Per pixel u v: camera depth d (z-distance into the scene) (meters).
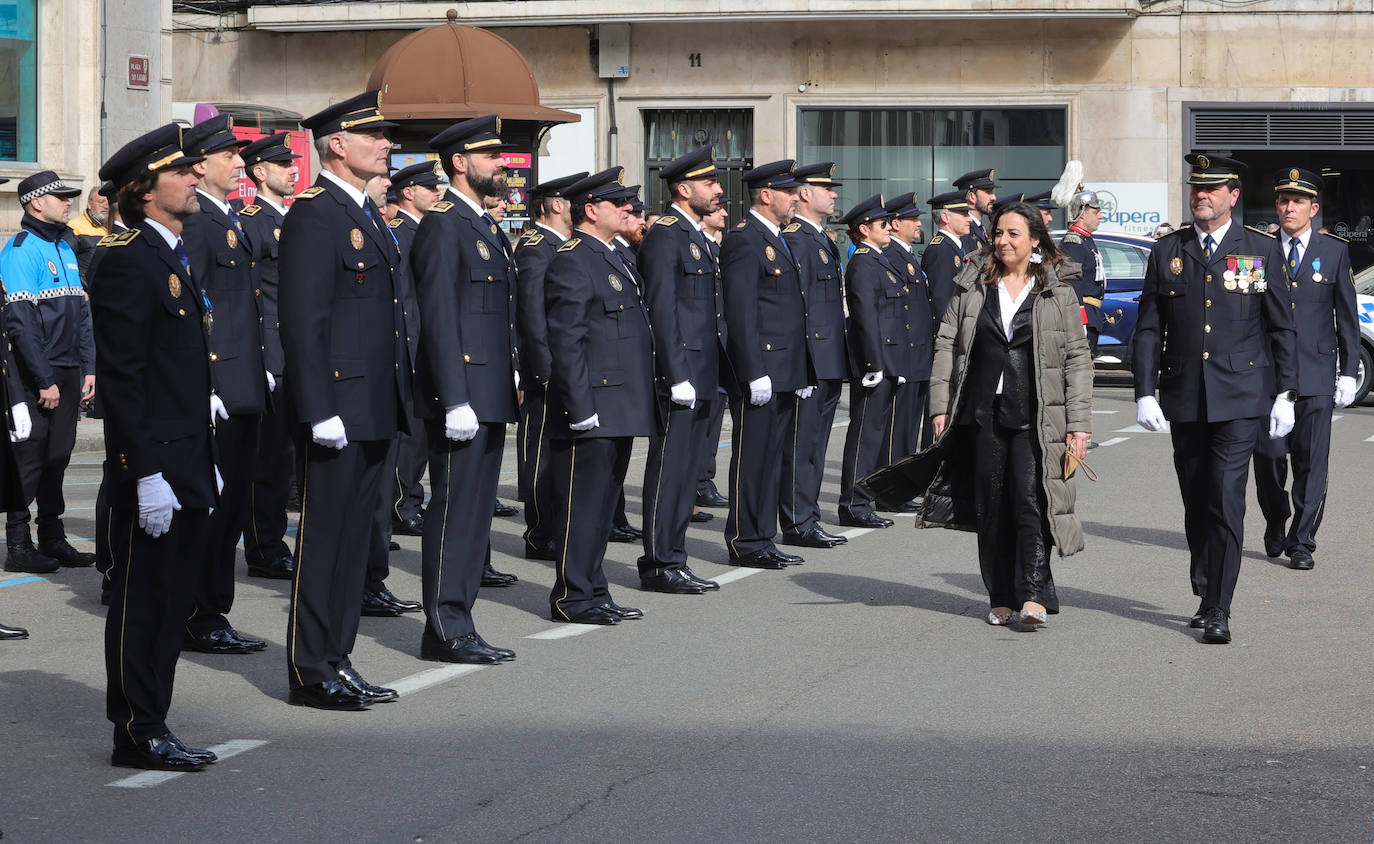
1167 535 10.68
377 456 6.61
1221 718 6.20
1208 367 7.66
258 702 6.56
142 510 5.43
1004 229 7.70
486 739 5.96
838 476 14.02
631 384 8.05
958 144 25.61
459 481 7.22
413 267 7.02
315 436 6.32
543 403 9.91
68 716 6.32
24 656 7.31
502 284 7.24
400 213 9.97
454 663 7.20
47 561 9.39
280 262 6.40
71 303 9.41
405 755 5.77
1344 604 8.43
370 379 6.49
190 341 5.60
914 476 8.08
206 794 5.34
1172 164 25.31
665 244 8.48
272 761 5.71
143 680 5.61
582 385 7.88
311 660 6.47
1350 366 9.64
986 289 7.80
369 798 5.28
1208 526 7.64
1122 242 21.72
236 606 8.52
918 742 5.89
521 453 10.23
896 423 11.83
